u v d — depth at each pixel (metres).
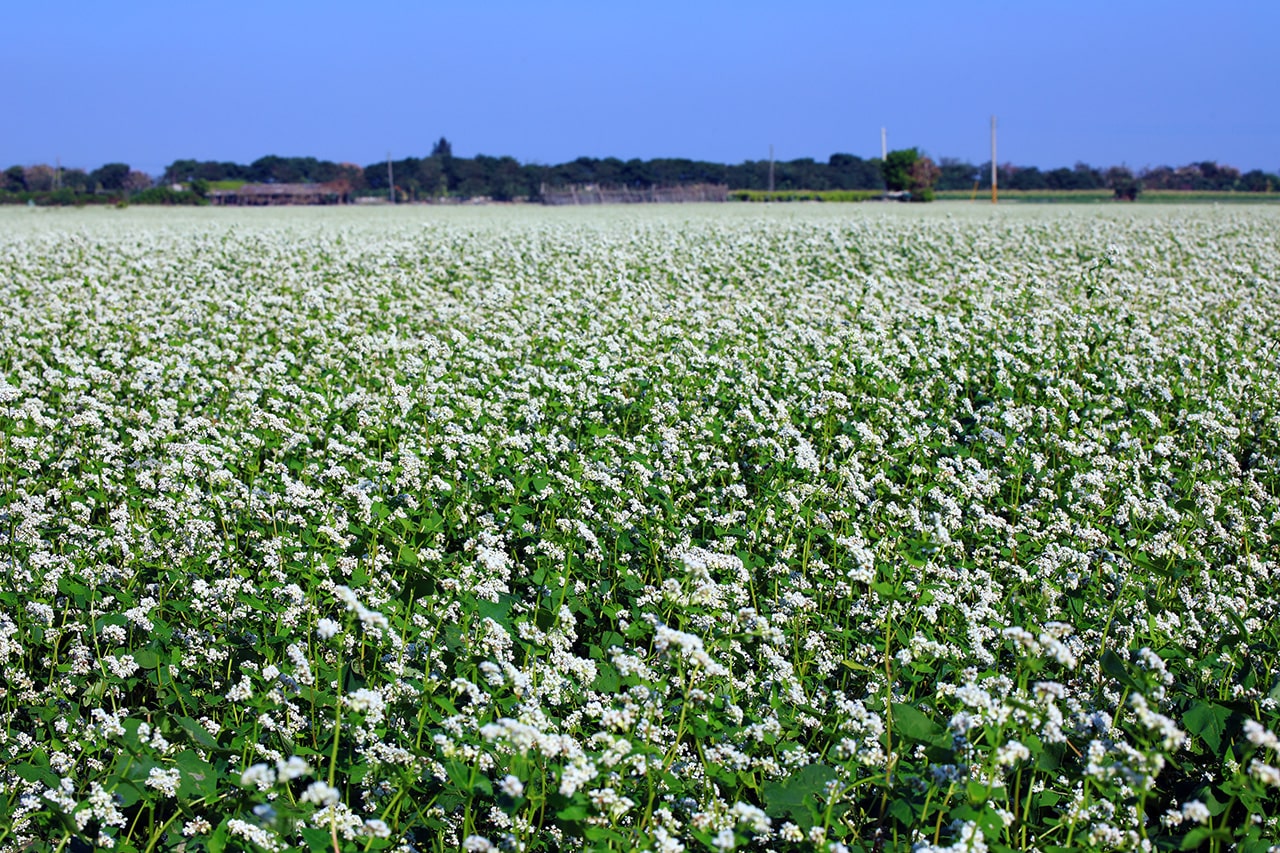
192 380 10.52
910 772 4.27
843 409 9.34
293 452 8.05
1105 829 3.84
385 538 6.13
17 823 3.98
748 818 3.62
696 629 5.24
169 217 42.34
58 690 4.88
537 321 13.19
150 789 4.06
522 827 3.86
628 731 4.36
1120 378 10.04
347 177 96.38
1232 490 7.78
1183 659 5.07
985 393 10.40
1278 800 4.30
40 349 11.84
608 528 6.52
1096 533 6.46
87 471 7.51
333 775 4.14
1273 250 21.97
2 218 42.06
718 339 11.73
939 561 6.31
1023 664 4.29
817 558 6.39
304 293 15.73
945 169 89.38
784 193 77.56
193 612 5.45
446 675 4.91
